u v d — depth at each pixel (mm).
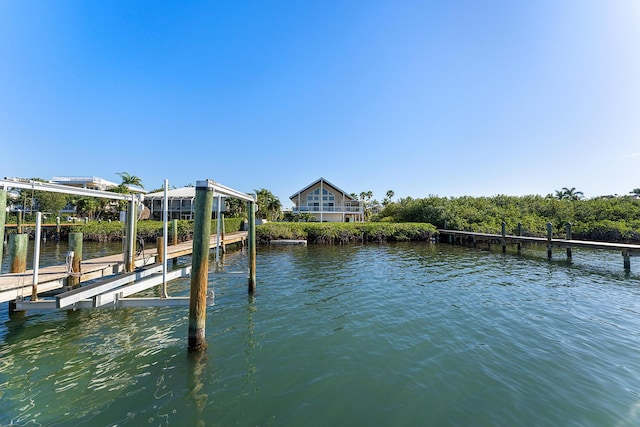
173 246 15906
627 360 5359
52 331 6680
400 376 4848
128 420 3795
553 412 3936
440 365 5195
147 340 6199
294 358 5453
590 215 31672
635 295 9945
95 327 6906
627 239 26906
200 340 5621
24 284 6711
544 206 35875
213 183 5793
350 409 4023
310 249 23797
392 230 30109
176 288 10836
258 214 46750
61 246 25578
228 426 3686
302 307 8547
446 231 29703
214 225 26156
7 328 6840
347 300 9258
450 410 3994
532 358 5449
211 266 15430
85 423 3750
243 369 5055
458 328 6938
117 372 4965
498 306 8656
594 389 4461
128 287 6852
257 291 10336
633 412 3926
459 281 12055
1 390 4477
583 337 6402
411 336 6465
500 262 17156
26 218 31828
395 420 3805
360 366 5164
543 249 23516
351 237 28938
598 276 13180
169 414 3912
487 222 33062
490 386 4555
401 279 12414
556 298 9539
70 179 51062
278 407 4059
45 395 4348
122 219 9320
